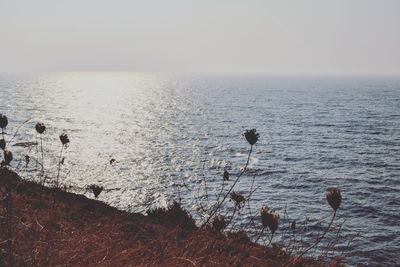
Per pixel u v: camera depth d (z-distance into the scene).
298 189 45.12
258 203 38.34
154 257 4.22
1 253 3.33
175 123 107.50
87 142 74.81
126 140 79.31
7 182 3.69
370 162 61.81
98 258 4.07
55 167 43.09
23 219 4.52
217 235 4.62
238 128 96.94
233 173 51.53
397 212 38.00
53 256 3.73
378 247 28.75
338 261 3.83
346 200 41.66
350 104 170.50
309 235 28.75
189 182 46.19
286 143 77.25
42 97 193.75
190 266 4.01
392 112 140.25
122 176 49.00
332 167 57.59
